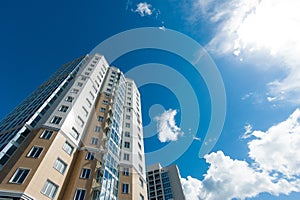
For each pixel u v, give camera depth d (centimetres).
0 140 2253
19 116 2808
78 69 4006
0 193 1533
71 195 1964
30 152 1973
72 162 2331
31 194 1639
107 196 2172
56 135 2267
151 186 7650
